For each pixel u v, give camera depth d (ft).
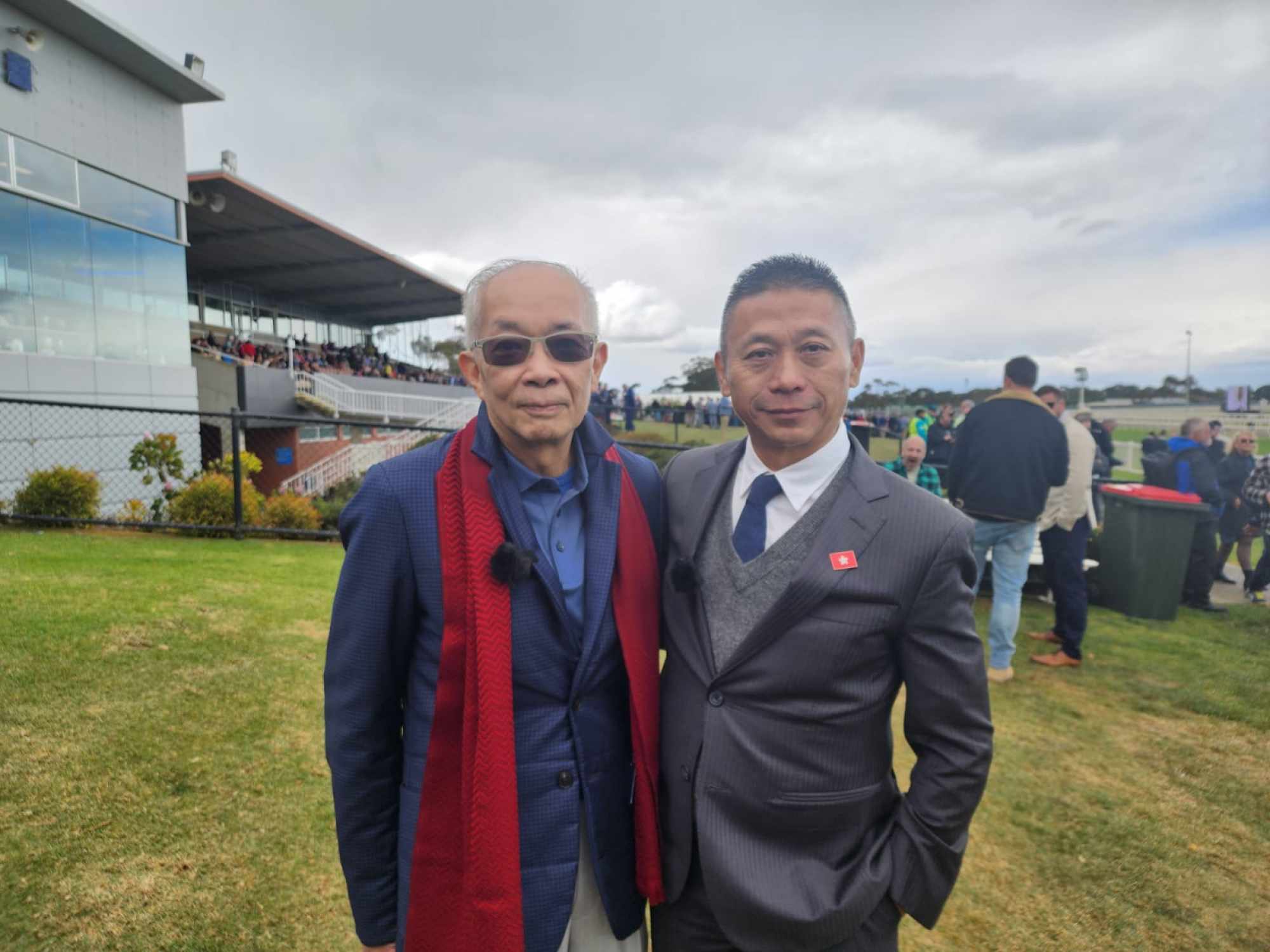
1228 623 17.53
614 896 4.34
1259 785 9.86
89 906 6.28
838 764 4.15
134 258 43.16
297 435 61.16
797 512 4.32
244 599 14.90
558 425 4.07
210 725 9.39
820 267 4.24
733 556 4.38
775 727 4.10
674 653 4.56
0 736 8.57
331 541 24.67
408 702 4.35
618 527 4.48
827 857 4.19
